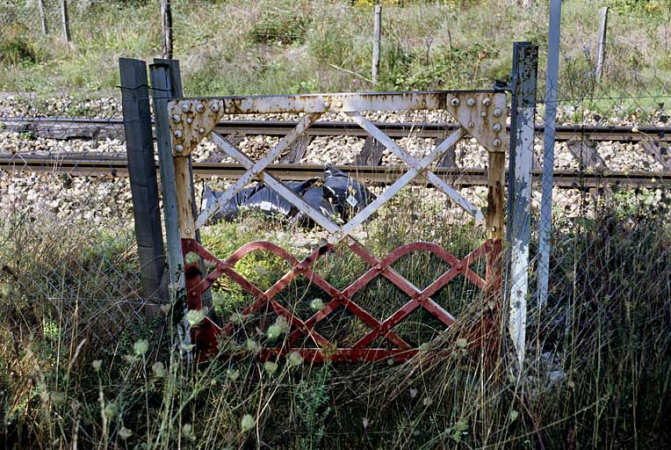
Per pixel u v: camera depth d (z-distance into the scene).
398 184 3.69
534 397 3.32
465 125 3.54
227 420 3.34
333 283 4.59
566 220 4.89
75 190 7.03
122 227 5.37
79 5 17.84
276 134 8.86
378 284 4.44
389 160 8.01
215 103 3.62
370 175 7.12
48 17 17.61
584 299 3.72
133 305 4.13
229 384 3.34
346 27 14.60
